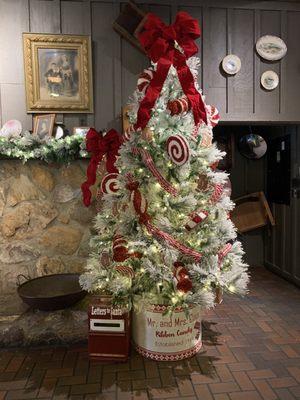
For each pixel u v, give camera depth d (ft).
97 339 6.75
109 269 6.60
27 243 8.36
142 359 6.88
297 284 10.92
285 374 6.29
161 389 5.93
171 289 6.18
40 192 8.33
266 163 13.34
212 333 7.91
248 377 6.22
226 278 6.43
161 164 6.27
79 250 8.50
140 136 6.28
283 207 11.85
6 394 5.84
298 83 9.58
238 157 13.48
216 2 9.09
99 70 8.86
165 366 6.61
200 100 6.06
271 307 9.36
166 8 8.93
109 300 6.85
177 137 5.71
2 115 8.60
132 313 7.33
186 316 6.27
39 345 7.35
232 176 13.52
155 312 6.66
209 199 6.42
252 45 9.33
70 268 8.48
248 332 7.94
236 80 9.31
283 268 11.91
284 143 11.60
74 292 7.42
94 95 8.88
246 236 13.56
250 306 9.45
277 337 7.68
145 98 5.87
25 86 8.54
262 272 12.74
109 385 6.05
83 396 5.77
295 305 9.48
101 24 8.77
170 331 6.70
